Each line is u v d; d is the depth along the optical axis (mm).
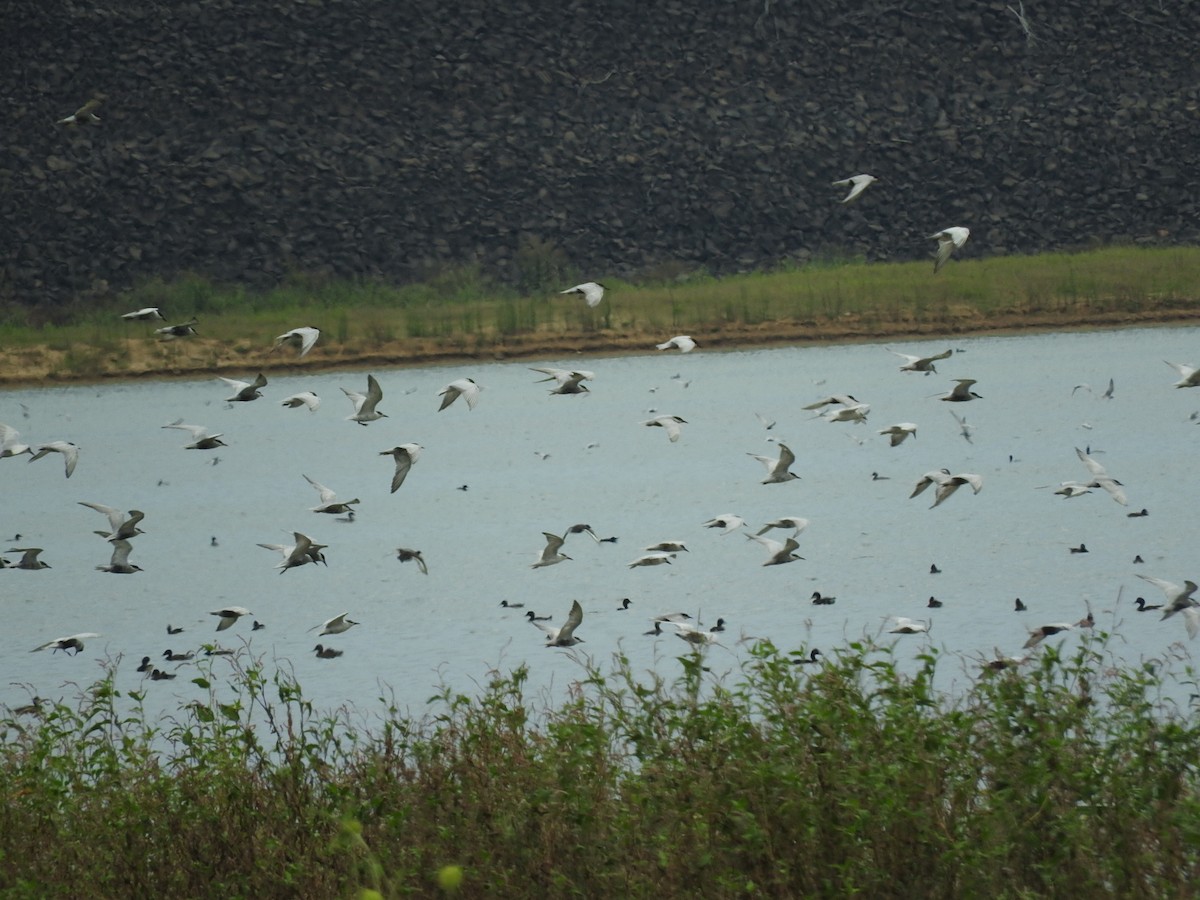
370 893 10805
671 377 63250
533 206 93375
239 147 93688
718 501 41000
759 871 12984
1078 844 12891
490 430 54062
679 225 93250
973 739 14609
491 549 36375
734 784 13523
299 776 15047
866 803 13250
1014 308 72562
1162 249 88812
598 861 13586
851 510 39094
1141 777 13688
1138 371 59594
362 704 24172
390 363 68938
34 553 24641
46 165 90688
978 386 57750
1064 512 37906
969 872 12773
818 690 14781
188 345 69812
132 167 91250
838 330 71125
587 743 14594
